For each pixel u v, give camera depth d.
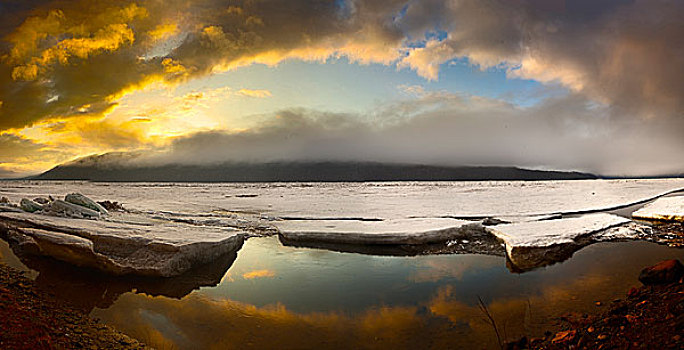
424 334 4.92
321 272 8.30
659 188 37.06
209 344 4.82
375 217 16.05
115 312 5.97
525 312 5.45
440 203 22.80
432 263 8.96
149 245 8.61
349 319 5.59
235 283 7.54
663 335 3.75
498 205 20.91
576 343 4.14
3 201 15.68
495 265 8.59
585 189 38.16
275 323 5.51
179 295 6.89
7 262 8.34
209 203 24.53
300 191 45.06
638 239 10.44
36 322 4.63
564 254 9.06
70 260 8.48
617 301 5.44
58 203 13.07
